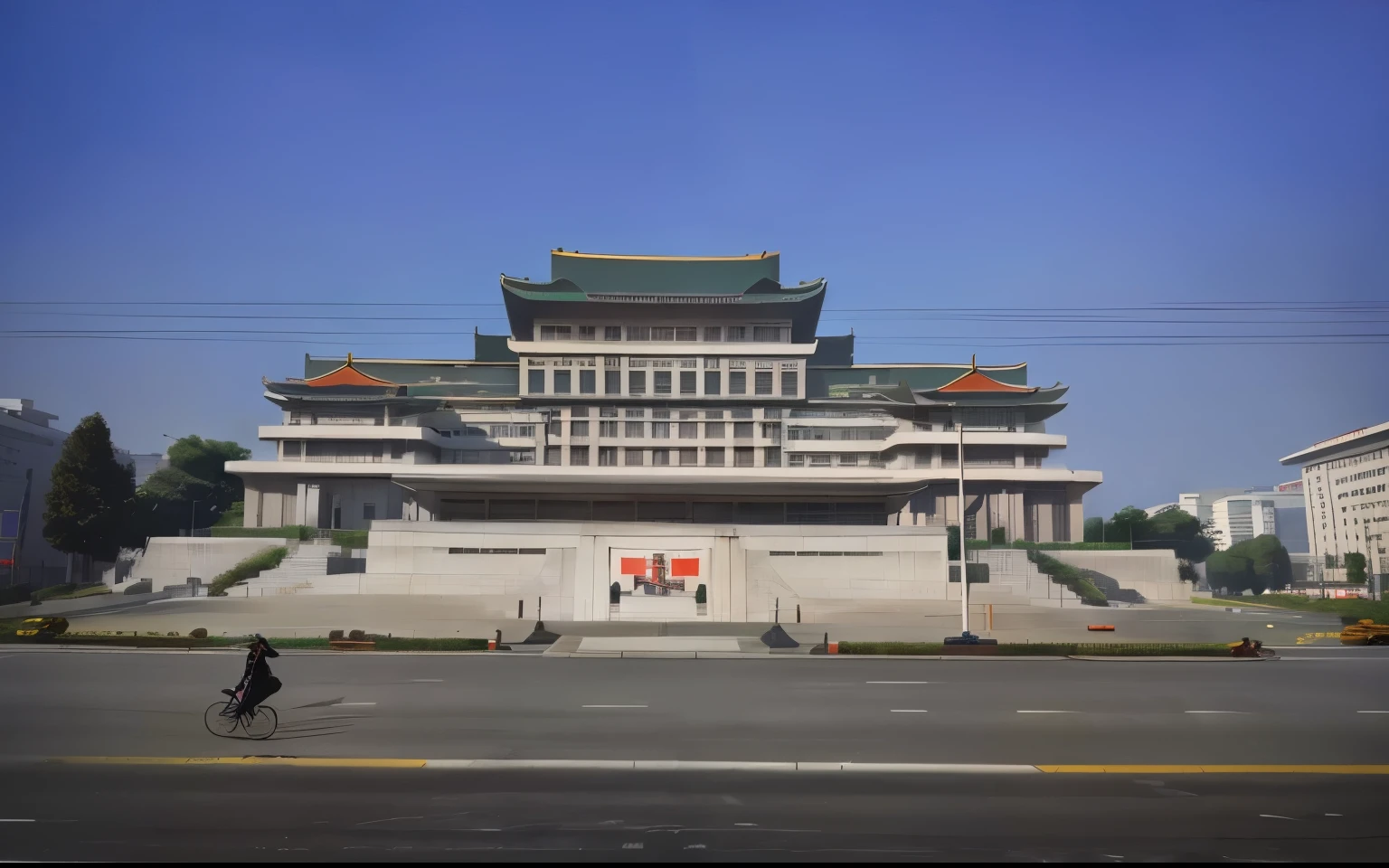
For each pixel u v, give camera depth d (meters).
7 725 20.95
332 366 104.81
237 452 109.50
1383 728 21.53
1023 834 12.90
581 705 24.16
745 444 92.25
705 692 26.81
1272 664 36.06
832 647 38.81
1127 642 45.50
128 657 35.84
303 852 11.89
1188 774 16.75
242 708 19.39
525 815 13.73
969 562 68.50
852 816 13.79
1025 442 88.75
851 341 114.88
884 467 92.06
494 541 56.72
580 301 93.56
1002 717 22.77
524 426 92.56
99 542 84.06
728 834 12.82
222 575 65.69
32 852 11.80
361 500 87.00
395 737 19.77
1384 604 69.88
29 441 115.31
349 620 49.44
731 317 95.50
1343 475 156.12
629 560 55.53
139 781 15.74
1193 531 128.75
